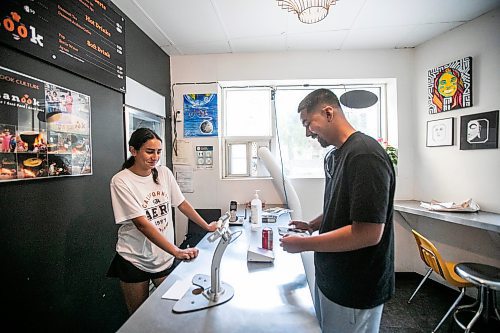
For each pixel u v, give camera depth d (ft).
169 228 5.23
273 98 9.88
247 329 2.55
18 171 3.77
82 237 5.11
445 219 6.86
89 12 5.27
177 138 9.51
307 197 9.56
